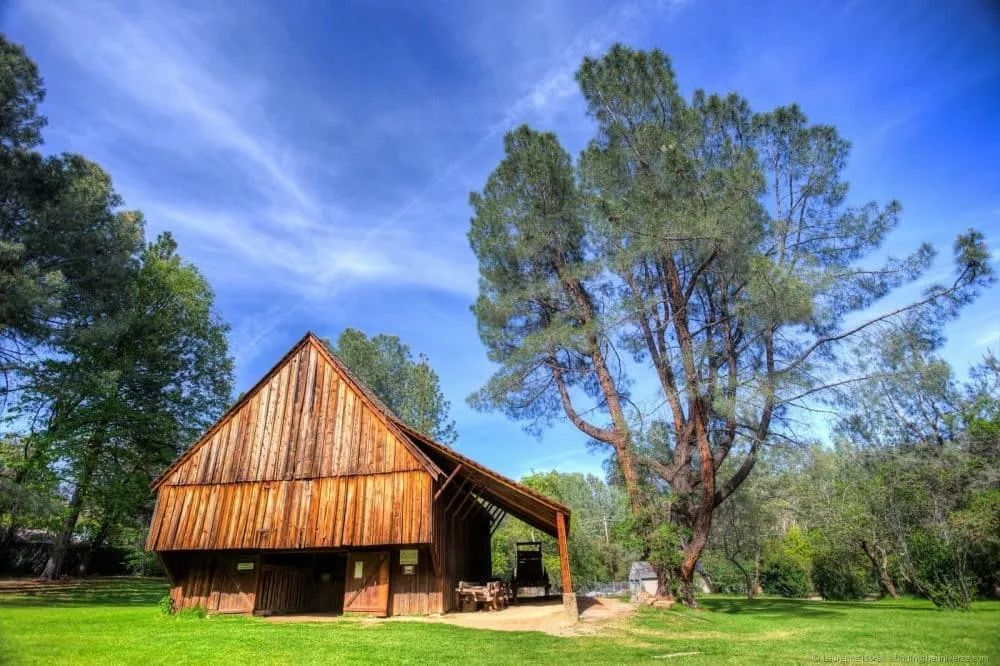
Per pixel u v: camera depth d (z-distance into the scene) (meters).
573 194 21.23
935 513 20.42
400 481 14.57
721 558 38.97
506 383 20.08
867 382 15.12
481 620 13.12
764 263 14.81
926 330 14.96
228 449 16.22
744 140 18.75
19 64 19.98
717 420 18.95
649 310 19.33
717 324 18.48
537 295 20.92
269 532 14.84
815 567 30.91
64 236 19.84
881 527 24.00
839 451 26.88
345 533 14.30
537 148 21.31
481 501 20.47
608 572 46.47
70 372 21.70
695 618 14.30
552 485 38.91
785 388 15.66
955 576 18.58
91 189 21.55
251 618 13.70
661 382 18.53
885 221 16.14
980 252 13.77
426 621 12.97
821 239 17.16
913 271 15.21
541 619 13.15
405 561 14.68
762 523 30.72
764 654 9.05
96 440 22.66
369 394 17.47
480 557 21.78
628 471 19.11
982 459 24.12
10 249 16.91
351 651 8.84
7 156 19.08
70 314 20.72
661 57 19.48
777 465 22.73
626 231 17.31
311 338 17.33
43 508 18.12
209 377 28.11
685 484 18.95
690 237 16.27
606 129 19.94
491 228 21.98
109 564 34.38
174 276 27.86
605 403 20.83
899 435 26.89
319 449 15.62
